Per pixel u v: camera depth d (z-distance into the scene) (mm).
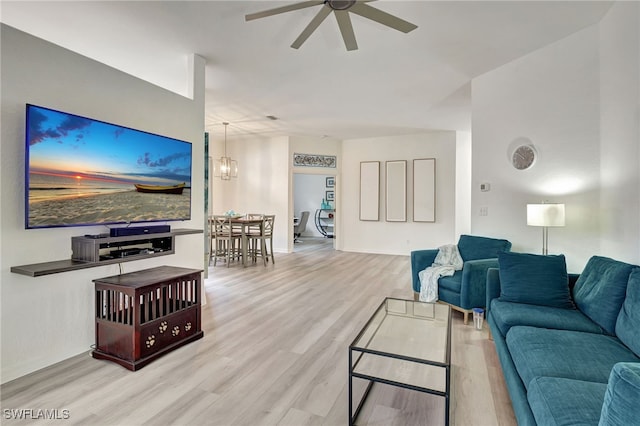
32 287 2355
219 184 8531
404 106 5449
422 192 7652
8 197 2229
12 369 2258
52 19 2863
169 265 3463
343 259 7203
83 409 1956
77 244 2555
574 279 2695
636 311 1811
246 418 1899
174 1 2613
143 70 3977
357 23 2934
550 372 1579
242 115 6051
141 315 2627
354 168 8414
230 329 3205
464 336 3123
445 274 3824
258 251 7754
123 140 2871
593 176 3008
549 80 3336
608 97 2820
